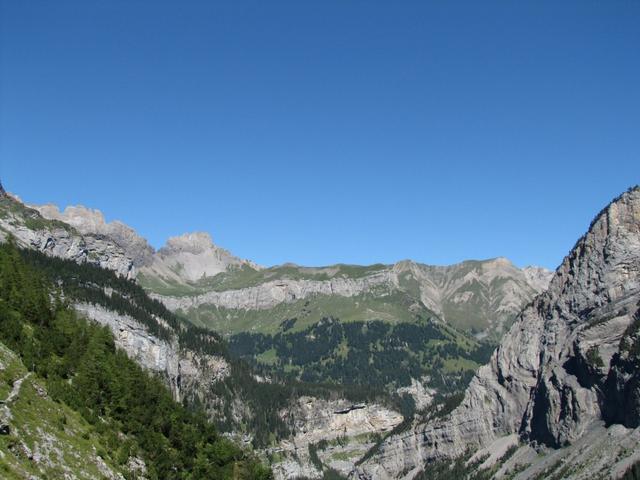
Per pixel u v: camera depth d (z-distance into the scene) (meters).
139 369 196.38
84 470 123.19
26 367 147.75
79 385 157.62
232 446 189.00
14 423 120.06
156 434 162.75
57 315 198.38
